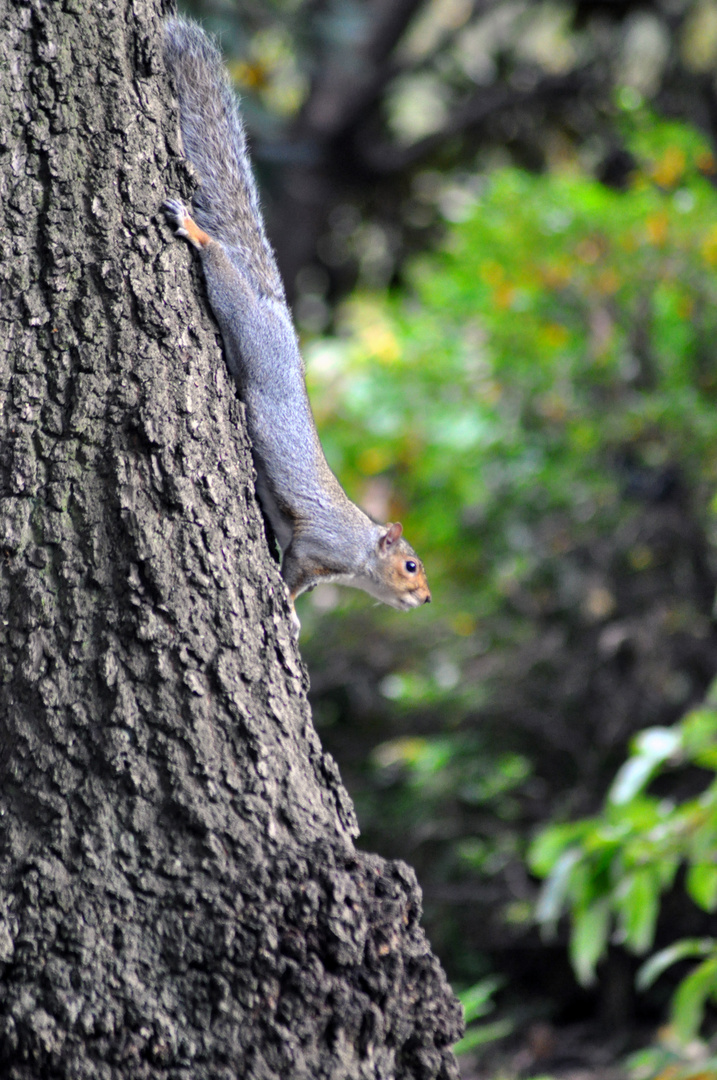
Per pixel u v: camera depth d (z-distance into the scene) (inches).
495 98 938.1
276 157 723.4
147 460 184.2
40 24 187.6
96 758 173.6
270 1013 164.7
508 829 538.6
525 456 537.0
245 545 192.4
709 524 517.3
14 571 178.7
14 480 180.5
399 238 1008.2
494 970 538.6
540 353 527.5
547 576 548.7
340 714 596.1
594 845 311.7
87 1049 161.0
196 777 174.9
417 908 181.9
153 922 167.2
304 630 605.3
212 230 239.5
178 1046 162.2
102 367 185.6
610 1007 515.8
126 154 193.0
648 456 523.2
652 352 527.8
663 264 510.3
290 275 956.0
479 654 562.6
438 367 550.3
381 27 904.9
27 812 171.6
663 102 783.7
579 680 531.8
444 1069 180.9
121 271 189.2
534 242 516.4
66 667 176.4
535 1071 473.4
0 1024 162.2
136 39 196.1
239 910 167.5
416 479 558.6
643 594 527.2
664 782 532.4
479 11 954.7
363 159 956.6
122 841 170.6
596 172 863.7
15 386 182.9
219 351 204.8
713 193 535.2
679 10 836.6
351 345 594.9
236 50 606.5
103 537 180.5
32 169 186.5
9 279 184.4
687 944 312.8
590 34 910.4
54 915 166.7
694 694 516.1
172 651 179.0
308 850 174.7
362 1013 169.8
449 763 540.1
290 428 255.4
